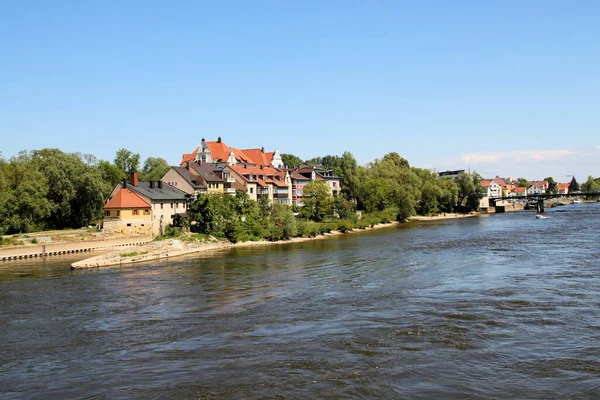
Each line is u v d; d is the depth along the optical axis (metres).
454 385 19.36
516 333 25.39
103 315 33.41
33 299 39.50
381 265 51.69
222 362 22.81
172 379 21.02
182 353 24.45
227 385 20.05
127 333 28.66
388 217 128.38
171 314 33.03
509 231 89.88
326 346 24.38
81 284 46.12
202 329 28.78
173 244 70.81
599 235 75.19
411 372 20.67
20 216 83.94
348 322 28.70
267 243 85.31
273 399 18.55
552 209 190.38
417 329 26.58
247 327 28.72
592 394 18.28
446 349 23.30
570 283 37.44
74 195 93.81
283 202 123.56
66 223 97.25
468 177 173.62
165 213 87.12
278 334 26.95
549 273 42.22
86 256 68.75
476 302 32.25
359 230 109.75
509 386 19.16
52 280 49.19
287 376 20.67
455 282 39.81
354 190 137.62
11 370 23.20
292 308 33.03
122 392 19.95
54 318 32.97
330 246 76.25
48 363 24.00
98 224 89.00
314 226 97.62
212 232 81.38
